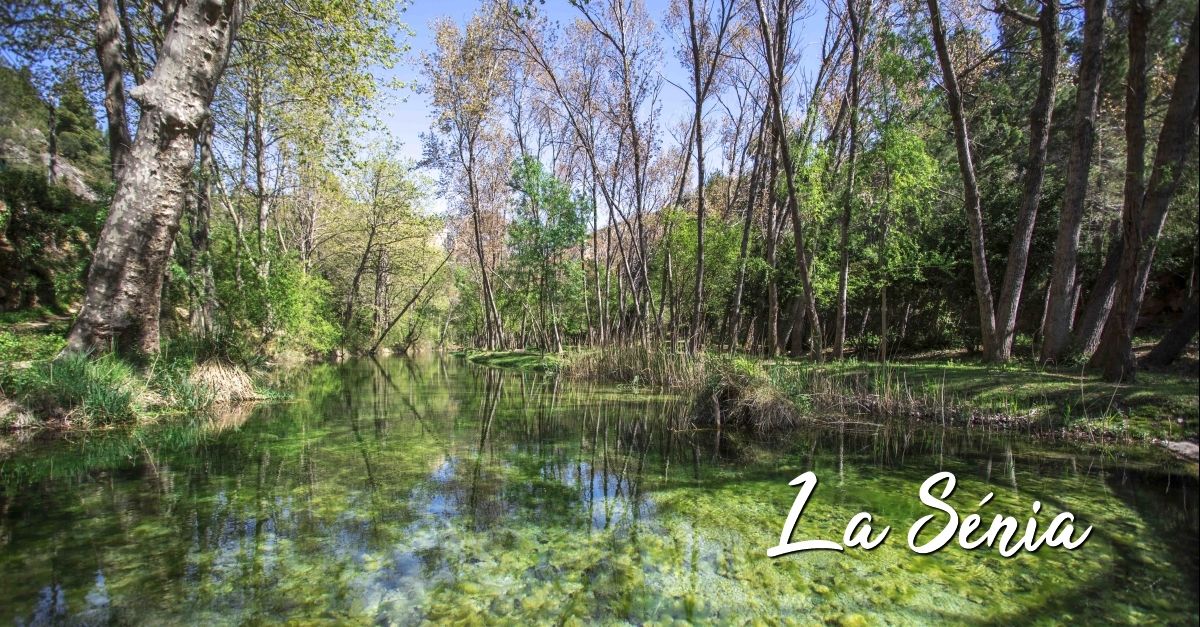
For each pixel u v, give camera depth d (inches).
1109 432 299.9
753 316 791.1
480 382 651.5
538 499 206.1
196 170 526.3
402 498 204.8
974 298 655.8
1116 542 167.5
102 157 1086.4
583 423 371.2
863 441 311.3
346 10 463.5
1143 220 357.1
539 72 789.9
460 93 938.1
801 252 498.6
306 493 209.0
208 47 346.0
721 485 226.1
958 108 430.3
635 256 1053.2
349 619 119.9
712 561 153.6
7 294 594.2
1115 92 537.0
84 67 523.2
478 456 273.6
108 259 331.3
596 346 787.4
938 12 423.2
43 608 122.6
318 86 515.8
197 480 223.1
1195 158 359.9
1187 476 236.8
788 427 346.9
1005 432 326.6
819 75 598.9
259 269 579.5
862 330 794.2
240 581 136.7
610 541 166.7
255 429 331.0
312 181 836.6
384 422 365.1
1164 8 416.5
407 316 1565.0
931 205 634.2
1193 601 131.8
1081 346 443.2
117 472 232.2
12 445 272.2
